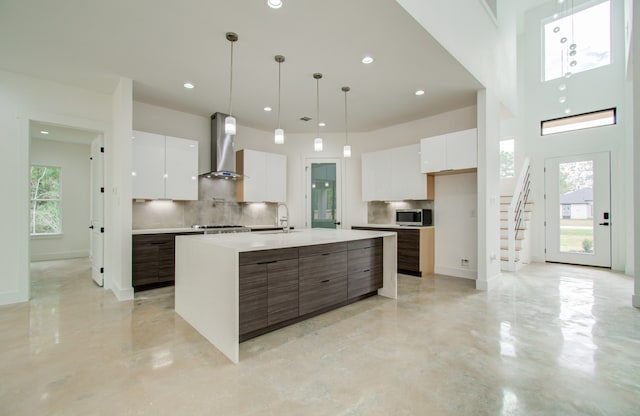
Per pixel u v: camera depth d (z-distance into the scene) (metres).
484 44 3.85
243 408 1.59
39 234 6.20
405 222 5.16
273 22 2.46
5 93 3.31
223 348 2.22
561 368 2.00
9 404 1.61
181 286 3.00
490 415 1.54
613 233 5.33
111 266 4.00
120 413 1.55
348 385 1.81
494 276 4.23
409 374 1.93
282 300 2.58
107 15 2.35
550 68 6.13
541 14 6.20
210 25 2.50
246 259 2.32
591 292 3.88
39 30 2.55
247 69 3.30
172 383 1.83
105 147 3.96
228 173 4.58
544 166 6.12
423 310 3.18
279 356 2.18
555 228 5.98
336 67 3.27
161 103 4.36
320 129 5.81
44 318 2.90
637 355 2.18
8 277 3.35
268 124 5.41
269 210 5.83
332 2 2.21
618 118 5.32
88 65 3.20
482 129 3.98
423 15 2.56
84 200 6.76
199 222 4.93
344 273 3.18
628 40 4.32
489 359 2.12
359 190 5.98
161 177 4.24
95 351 2.23
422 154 4.76
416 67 3.29
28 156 3.46
